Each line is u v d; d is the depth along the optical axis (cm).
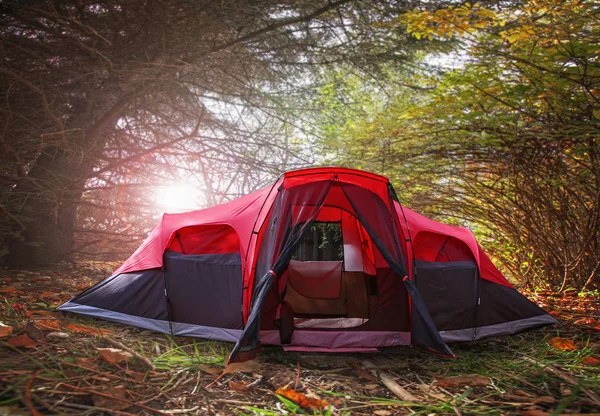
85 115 651
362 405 278
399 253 380
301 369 337
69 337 344
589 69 489
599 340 426
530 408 273
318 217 476
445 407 272
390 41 759
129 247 825
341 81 803
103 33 559
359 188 388
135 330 395
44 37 573
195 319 395
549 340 424
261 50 718
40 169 638
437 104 580
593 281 648
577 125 526
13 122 562
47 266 649
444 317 409
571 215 622
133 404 251
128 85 611
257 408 264
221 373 314
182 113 719
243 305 377
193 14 564
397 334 397
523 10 512
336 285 462
